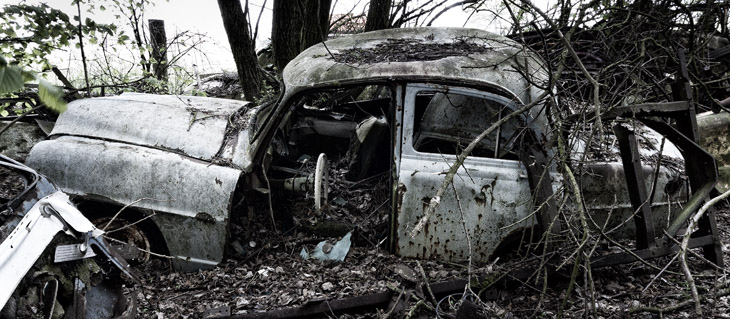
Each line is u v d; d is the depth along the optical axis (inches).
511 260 151.6
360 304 132.7
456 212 145.3
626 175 147.7
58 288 97.8
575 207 145.5
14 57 201.0
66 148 154.2
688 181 159.2
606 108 147.3
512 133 151.5
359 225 160.1
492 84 148.1
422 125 173.5
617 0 202.2
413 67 149.7
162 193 149.9
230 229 159.2
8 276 86.4
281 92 159.3
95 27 221.3
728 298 139.4
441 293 138.5
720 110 218.4
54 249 97.0
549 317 132.3
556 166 146.9
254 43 262.7
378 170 177.8
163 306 136.3
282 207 167.9
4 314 86.2
